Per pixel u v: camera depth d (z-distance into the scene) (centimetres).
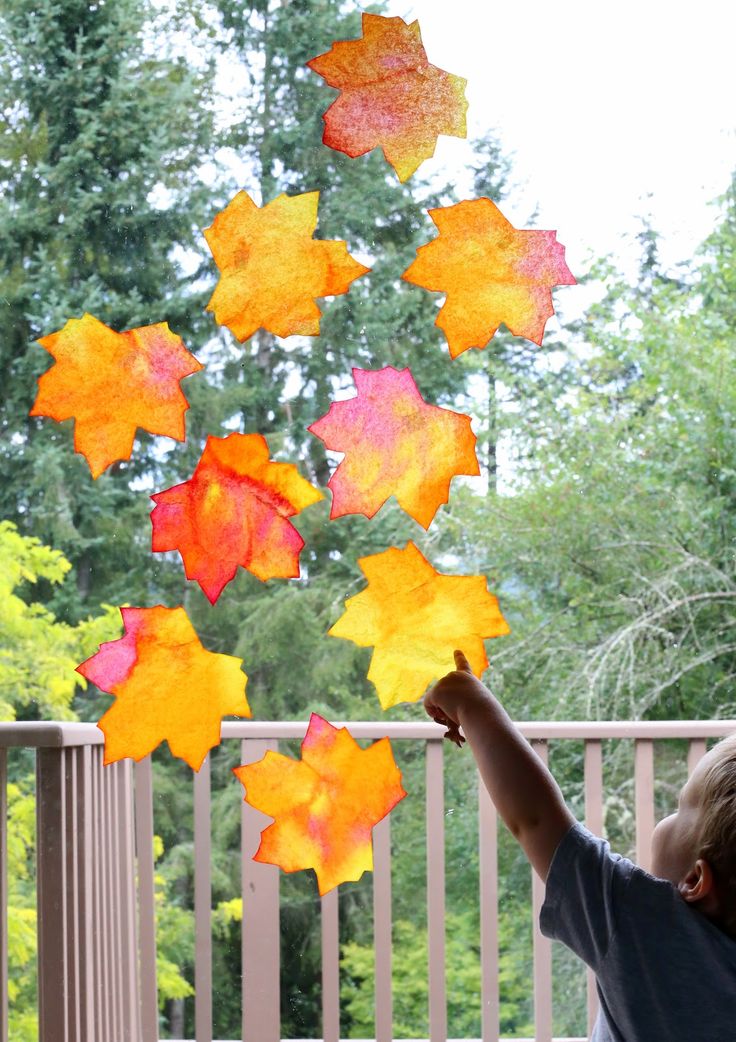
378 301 579
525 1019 490
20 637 524
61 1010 157
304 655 551
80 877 167
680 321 512
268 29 601
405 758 518
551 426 506
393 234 584
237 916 525
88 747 174
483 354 552
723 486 497
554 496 492
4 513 577
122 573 578
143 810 208
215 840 534
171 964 507
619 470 496
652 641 475
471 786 490
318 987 523
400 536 532
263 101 598
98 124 593
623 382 529
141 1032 206
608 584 490
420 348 574
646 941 108
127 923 199
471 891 497
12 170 595
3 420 580
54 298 580
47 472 572
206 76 602
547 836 112
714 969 106
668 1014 107
